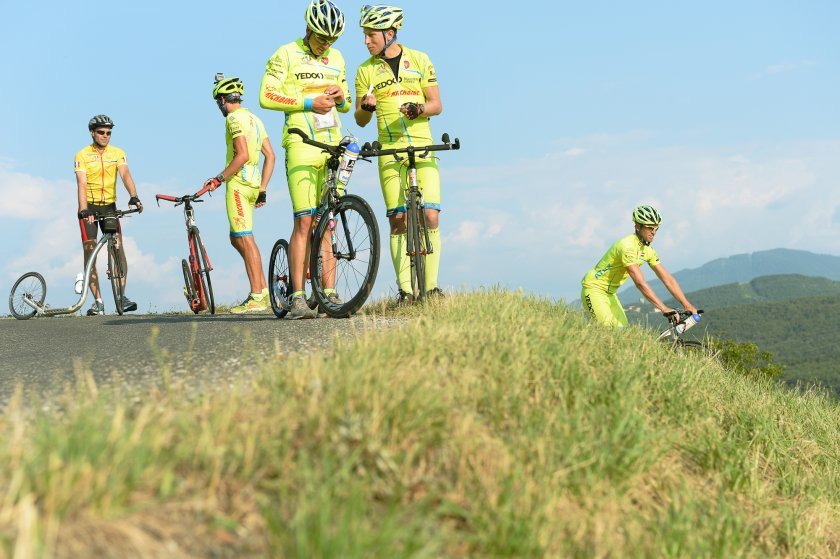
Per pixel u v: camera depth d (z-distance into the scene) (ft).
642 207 26.61
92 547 6.22
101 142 35.45
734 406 17.54
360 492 7.86
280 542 7.06
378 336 14.23
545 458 10.07
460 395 11.33
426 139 24.54
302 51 22.02
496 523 8.29
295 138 22.00
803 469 15.94
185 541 6.76
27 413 9.87
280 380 10.59
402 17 24.36
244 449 8.12
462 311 18.15
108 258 34.71
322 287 21.53
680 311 25.98
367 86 24.66
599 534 9.23
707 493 12.57
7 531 6.03
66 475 6.61
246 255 29.48
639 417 12.43
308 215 21.98
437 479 8.95
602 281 28.14
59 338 20.57
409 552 7.29
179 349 15.34
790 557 12.16
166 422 8.60
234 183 28.99
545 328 15.97
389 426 9.41
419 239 23.29
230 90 28.63
